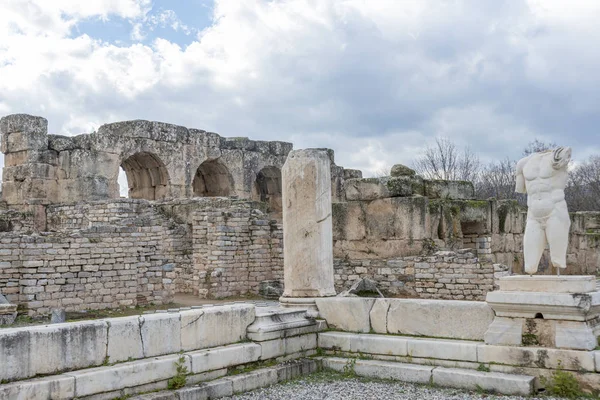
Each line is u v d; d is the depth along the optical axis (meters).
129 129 33.50
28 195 30.50
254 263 22.75
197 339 9.23
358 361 10.20
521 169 9.84
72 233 17.69
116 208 26.25
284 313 10.50
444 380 9.30
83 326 7.95
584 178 55.06
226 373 9.27
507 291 9.23
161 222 24.88
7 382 7.20
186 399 8.35
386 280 19.34
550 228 9.37
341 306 11.04
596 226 27.05
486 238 21.77
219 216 22.00
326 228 11.60
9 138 31.42
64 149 31.47
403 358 10.02
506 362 9.07
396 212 19.73
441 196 21.41
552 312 8.85
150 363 8.32
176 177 35.50
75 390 7.52
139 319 8.55
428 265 18.75
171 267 19.81
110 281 18.27
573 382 8.43
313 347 10.84
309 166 11.54
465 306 9.84
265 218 23.30
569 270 26.64
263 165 40.62
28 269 16.70
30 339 7.44
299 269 11.51
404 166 21.31
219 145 38.25
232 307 9.88
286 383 9.66
